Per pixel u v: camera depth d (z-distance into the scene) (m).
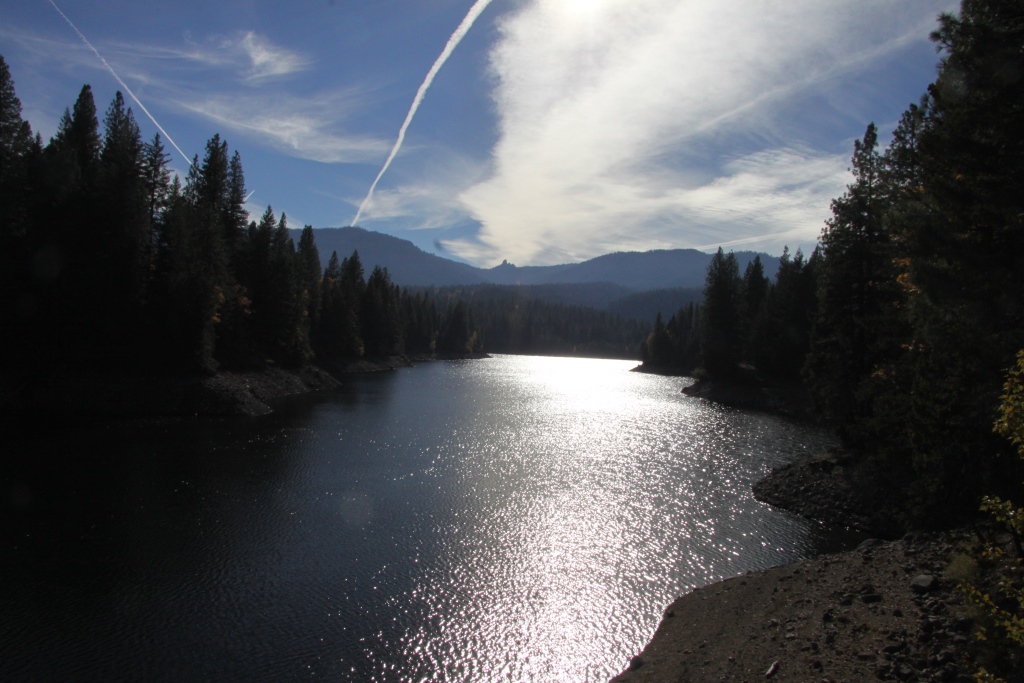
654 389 92.12
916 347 22.61
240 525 23.72
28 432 39.56
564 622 16.70
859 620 13.43
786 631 13.95
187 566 19.81
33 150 50.91
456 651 15.13
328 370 98.62
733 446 42.91
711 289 86.56
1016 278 12.66
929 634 11.75
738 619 15.67
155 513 24.78
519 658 14.88
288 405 58.44
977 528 13.77
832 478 29.25
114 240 52.00
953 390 13.71
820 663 11.74
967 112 13.16
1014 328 12.86
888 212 16.50
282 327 74.38
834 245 36.56
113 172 53.78
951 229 14.01
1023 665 9.50
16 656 14.45
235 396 53.03
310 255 108.50
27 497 26.16
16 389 46.50
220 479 30.08
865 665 11.30
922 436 14.34
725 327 84.25
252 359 67.50
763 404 69.69
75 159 52.75
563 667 14.52
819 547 22.89
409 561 20.62
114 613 16.62
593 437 45.38
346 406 59.44
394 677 13.97
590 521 25.22
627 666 14.57
